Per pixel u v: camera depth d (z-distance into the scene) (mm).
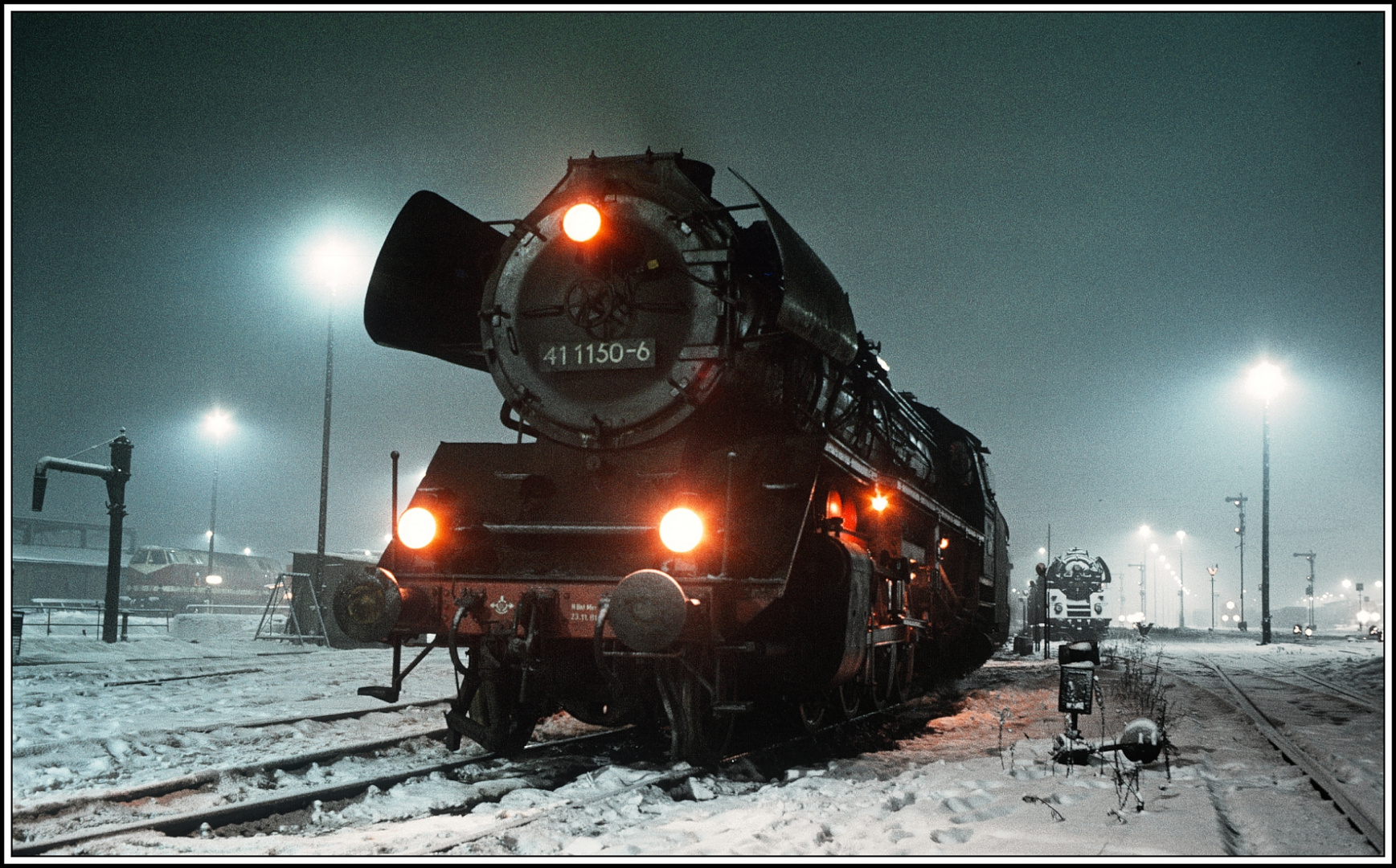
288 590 26391
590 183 8398
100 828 5441
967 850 4973
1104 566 42469
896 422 12164
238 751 8375
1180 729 9703
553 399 8117
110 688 12906
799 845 5066
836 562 7812
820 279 8281
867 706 10625
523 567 7570
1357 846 5133
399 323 8875
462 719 7574
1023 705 13148
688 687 7270
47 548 52906
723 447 7883
